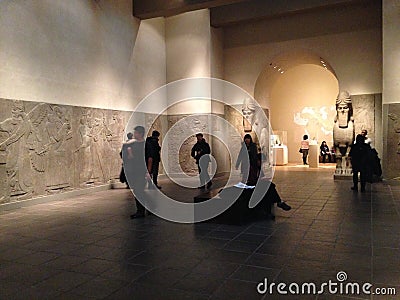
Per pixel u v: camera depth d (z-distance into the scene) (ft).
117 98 43.86
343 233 20.51
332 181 44.09
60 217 26.18
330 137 77.51
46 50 33.91
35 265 15.97
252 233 20.84
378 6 48.06
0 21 29.37
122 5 45.01
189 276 14.43
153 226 22.93
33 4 32.58
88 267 15.64
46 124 33.71
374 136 48.47
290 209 27.30
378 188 38.09
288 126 81.30
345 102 47.57
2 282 14.11
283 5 50.49
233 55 57.31
